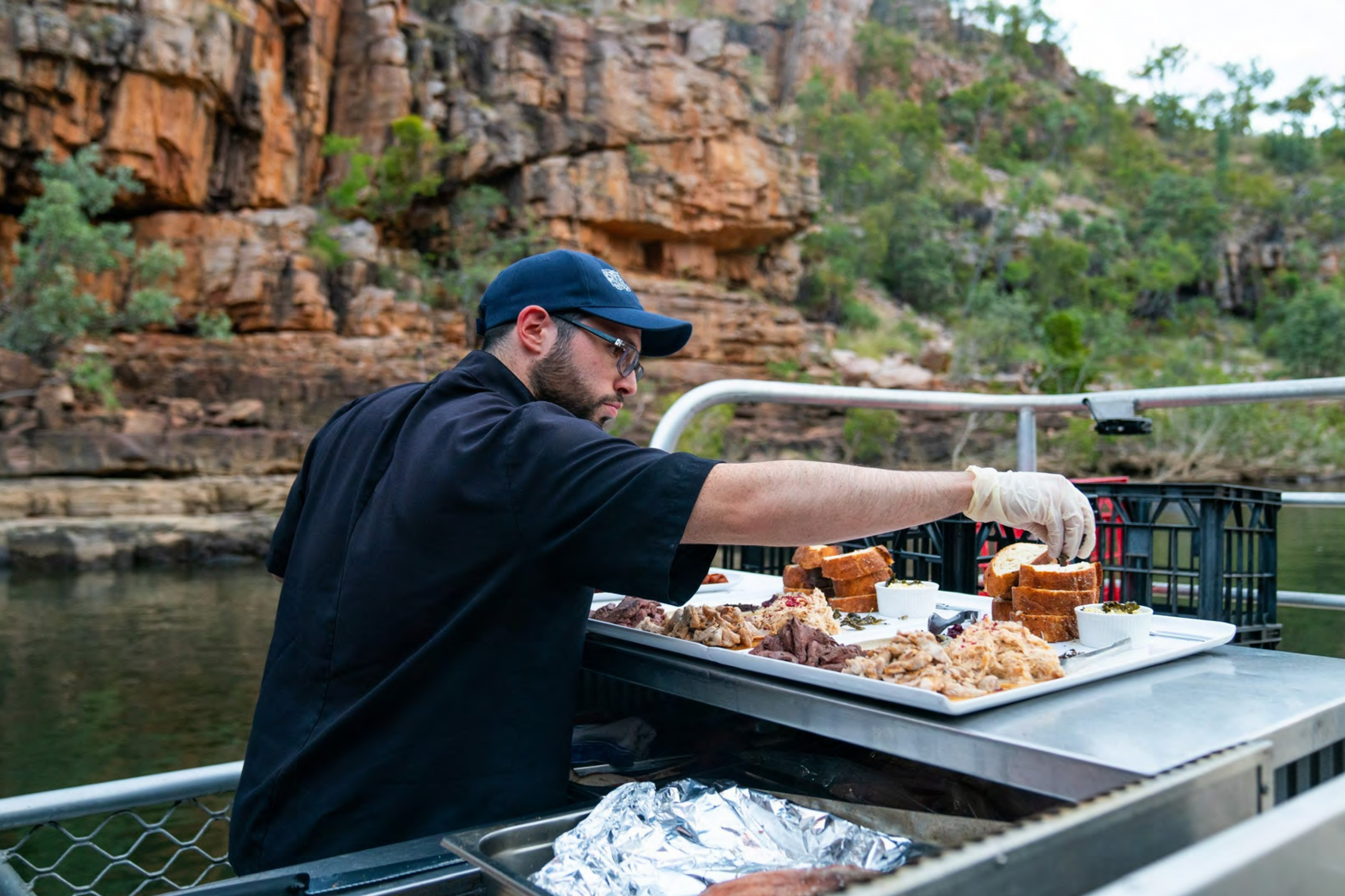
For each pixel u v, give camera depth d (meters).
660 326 1.26
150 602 15.52
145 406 25.17
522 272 1.29
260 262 28.08
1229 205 72.94
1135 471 37.78
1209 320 65.06
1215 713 0.85
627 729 1.27
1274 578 1.69
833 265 49.34
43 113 25.83
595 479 1.03
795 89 66.44
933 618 1.29
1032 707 0.89
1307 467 38.78
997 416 37.69
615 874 0.84
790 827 0.92
